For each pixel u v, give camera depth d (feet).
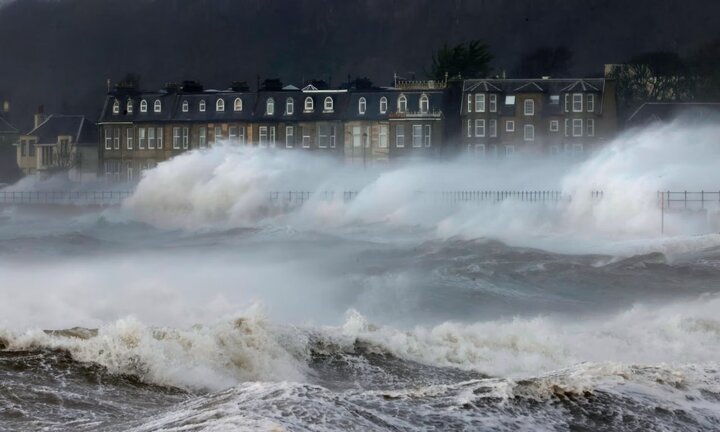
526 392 150.41
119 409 144.56
